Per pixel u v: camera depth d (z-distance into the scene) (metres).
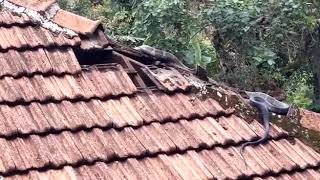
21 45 4.49
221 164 4.10
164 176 3.87
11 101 4.05
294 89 7.73
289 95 7.59
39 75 4.36
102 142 3.98
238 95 4.85
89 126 4.07
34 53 4.49
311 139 4.66
